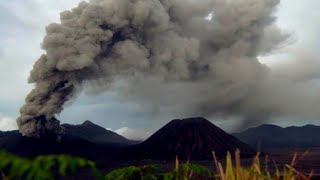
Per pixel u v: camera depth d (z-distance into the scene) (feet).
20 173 9.17
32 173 9.30
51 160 9.79
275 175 14.02
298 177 14.21
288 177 13.97
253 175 14.23
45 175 9.35
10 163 9.29
